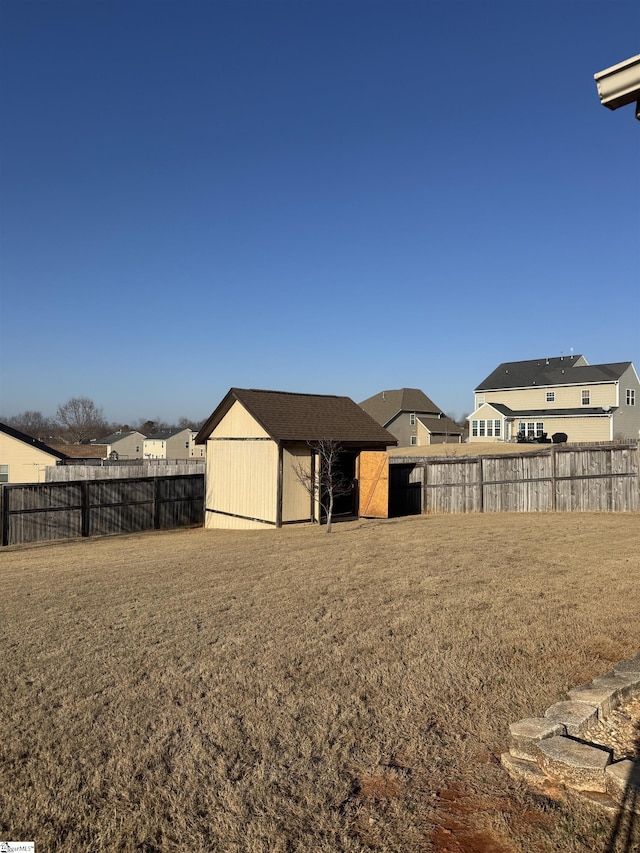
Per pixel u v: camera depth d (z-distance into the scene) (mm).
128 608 7066
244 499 18688
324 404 20016
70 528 17953
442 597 6930
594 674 4598
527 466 15781
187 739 3838
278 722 4020
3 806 3232
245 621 6305
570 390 42594
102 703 4418
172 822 3045
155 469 27172
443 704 4203
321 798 3186
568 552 9352
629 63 3492
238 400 18516
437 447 43969
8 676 5016
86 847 2889
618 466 14750
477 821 2953
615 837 2764
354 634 5723
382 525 14523
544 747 3381
